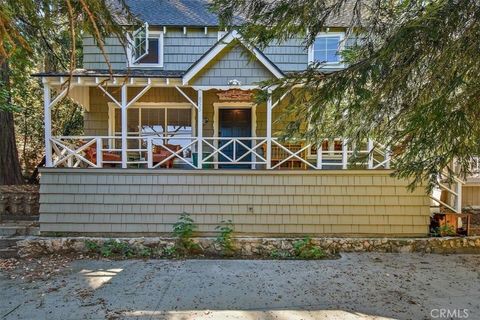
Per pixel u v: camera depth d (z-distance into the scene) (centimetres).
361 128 434
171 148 805
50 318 380
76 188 674
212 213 683
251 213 683
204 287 475
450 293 455
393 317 384
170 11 938
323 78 383
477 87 330
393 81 367
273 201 683
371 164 679
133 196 679
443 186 733
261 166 884
